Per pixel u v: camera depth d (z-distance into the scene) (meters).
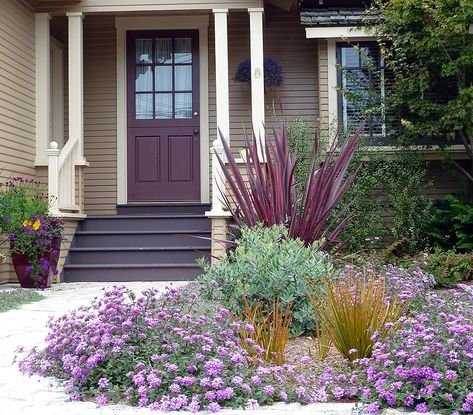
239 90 9.62
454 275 7.07
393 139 8.55
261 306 4.18
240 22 9.66
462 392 2.59
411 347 2.83
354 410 2.64
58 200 7.75
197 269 7.81
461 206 8.16
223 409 2.70
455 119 8.05
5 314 5.19
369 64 8.58
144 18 9.55
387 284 4.45
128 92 9.59
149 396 2.77
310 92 9.56
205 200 9.44
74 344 3.14
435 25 8.07
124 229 8.46
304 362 3.21
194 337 3.01
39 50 8.59
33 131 8.51
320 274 4.29
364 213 8.55
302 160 8.21
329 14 8.77
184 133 9.53
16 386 3.08
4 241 7.21
